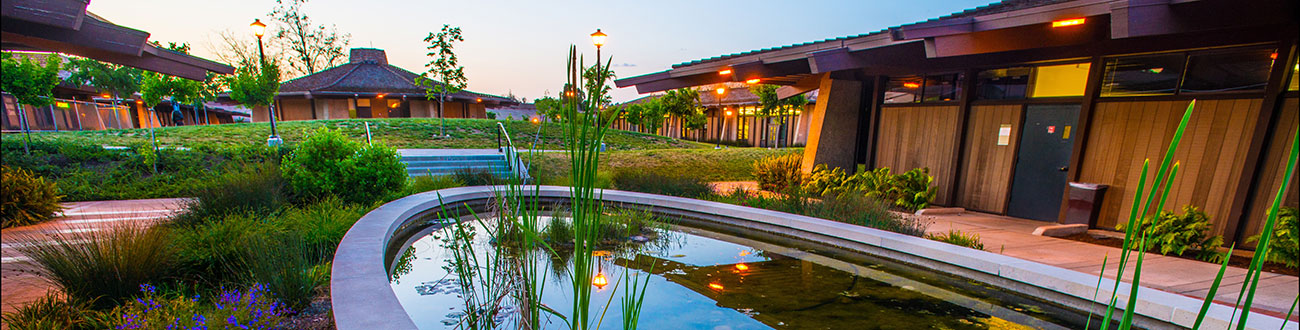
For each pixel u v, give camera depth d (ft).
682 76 29.55
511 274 6.86
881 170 24.98
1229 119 15.84
